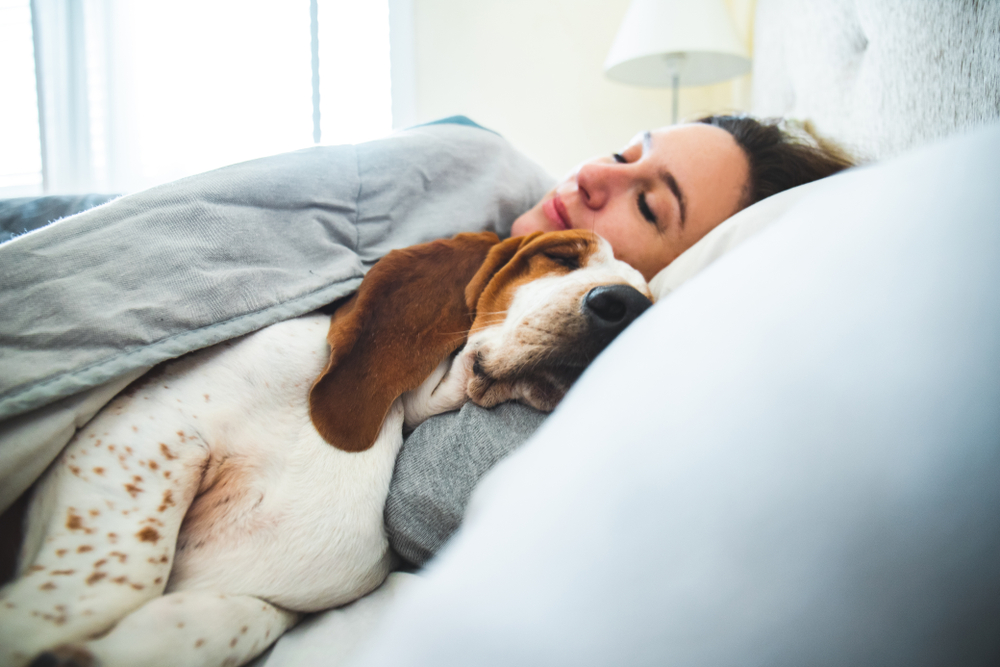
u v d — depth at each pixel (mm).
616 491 349
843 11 1834
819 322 375
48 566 701
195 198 932
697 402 370
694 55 3135
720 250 1009
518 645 306
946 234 384
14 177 4121
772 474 325
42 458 769
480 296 1021
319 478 856
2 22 4016
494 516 388
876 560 300
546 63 3889
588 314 915
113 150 4031
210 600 741
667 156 1315
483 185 1361
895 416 325
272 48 4078
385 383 924
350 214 1138
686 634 298
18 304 804
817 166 1418
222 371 881
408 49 3965
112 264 851
